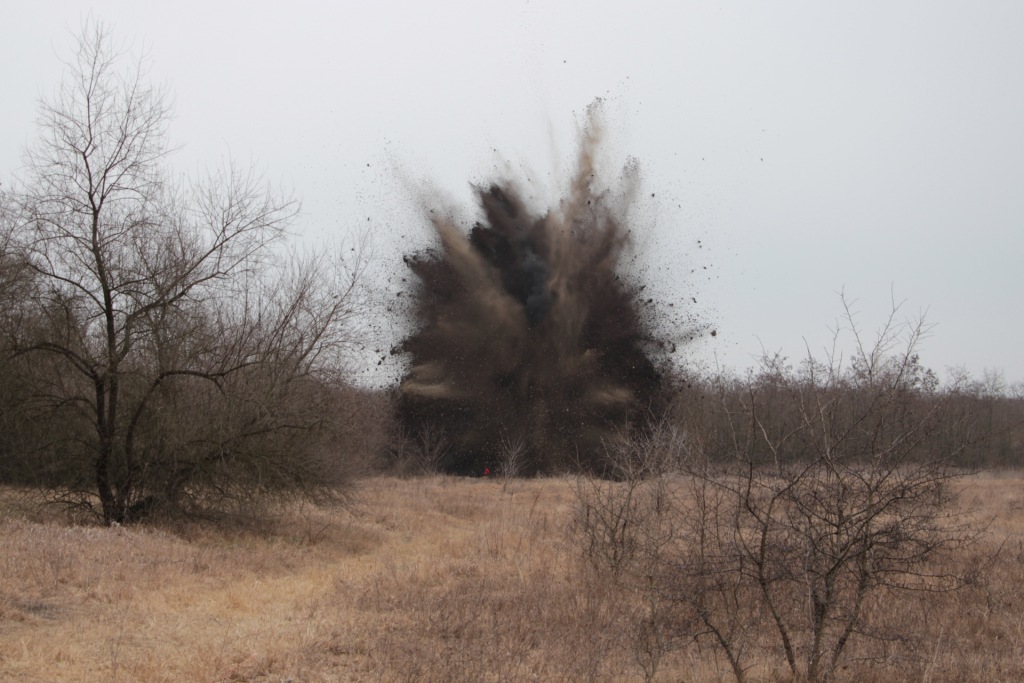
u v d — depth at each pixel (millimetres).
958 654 9688
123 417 19906
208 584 14203
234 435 19984
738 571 8891
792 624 9367
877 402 8766
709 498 10984
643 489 15758
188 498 20719
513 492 34812
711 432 11195
